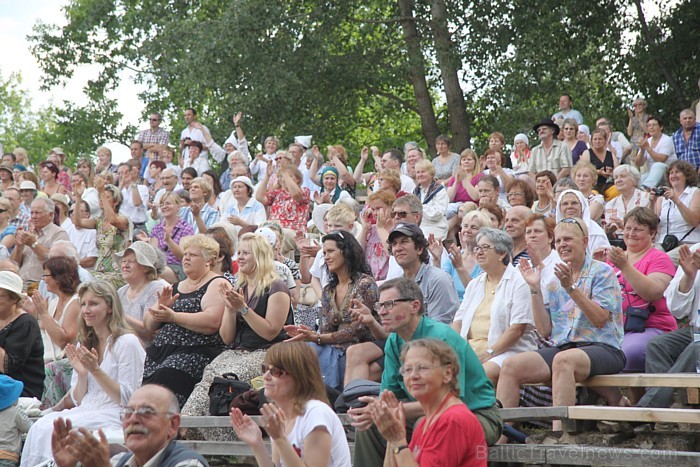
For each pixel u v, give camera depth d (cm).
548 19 2003
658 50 1986
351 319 669
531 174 1321
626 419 560
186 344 739
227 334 730
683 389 647
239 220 1156
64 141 2944
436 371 500
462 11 2077
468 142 2155
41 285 1098
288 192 1202
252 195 1296
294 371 526
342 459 519
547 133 1311
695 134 1320
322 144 2428
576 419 602
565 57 2034
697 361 641
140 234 1123
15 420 699
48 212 1166
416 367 501
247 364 701
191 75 2067
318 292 898
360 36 2342
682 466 524
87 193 1355
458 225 1140
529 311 655
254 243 741
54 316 845
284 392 525
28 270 1134
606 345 638
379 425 492
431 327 567
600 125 1405
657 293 703
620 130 2064
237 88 2105
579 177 1072
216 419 667
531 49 2009
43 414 733
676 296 688
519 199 1005
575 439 607
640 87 2038
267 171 1246
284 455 486
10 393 696
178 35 2145
